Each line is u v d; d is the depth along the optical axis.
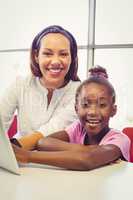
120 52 2.24
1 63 2.64
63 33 1.05
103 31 2.29
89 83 1.00
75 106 1.04
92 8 2.32
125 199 0.69
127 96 2.02
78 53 1.08
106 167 0.96
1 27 2.69
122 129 1.18
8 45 2.65
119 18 2.24
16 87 1.11
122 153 1.01
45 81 1.07
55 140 1.01
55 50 1.04
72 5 2.39
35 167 0.94
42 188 0.75
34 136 1.02
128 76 2.21
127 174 0.89
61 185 0.78
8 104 1.10
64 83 1.05
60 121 1.05
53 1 2.46
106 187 0.77
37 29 2.51
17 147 0.94
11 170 0.87
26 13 2.58
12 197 0.68
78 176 0.86
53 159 0.93
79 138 1.02
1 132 0.80
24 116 1.10
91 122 1.00
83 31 2.35
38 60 1.06
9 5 2.65
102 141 1.01
